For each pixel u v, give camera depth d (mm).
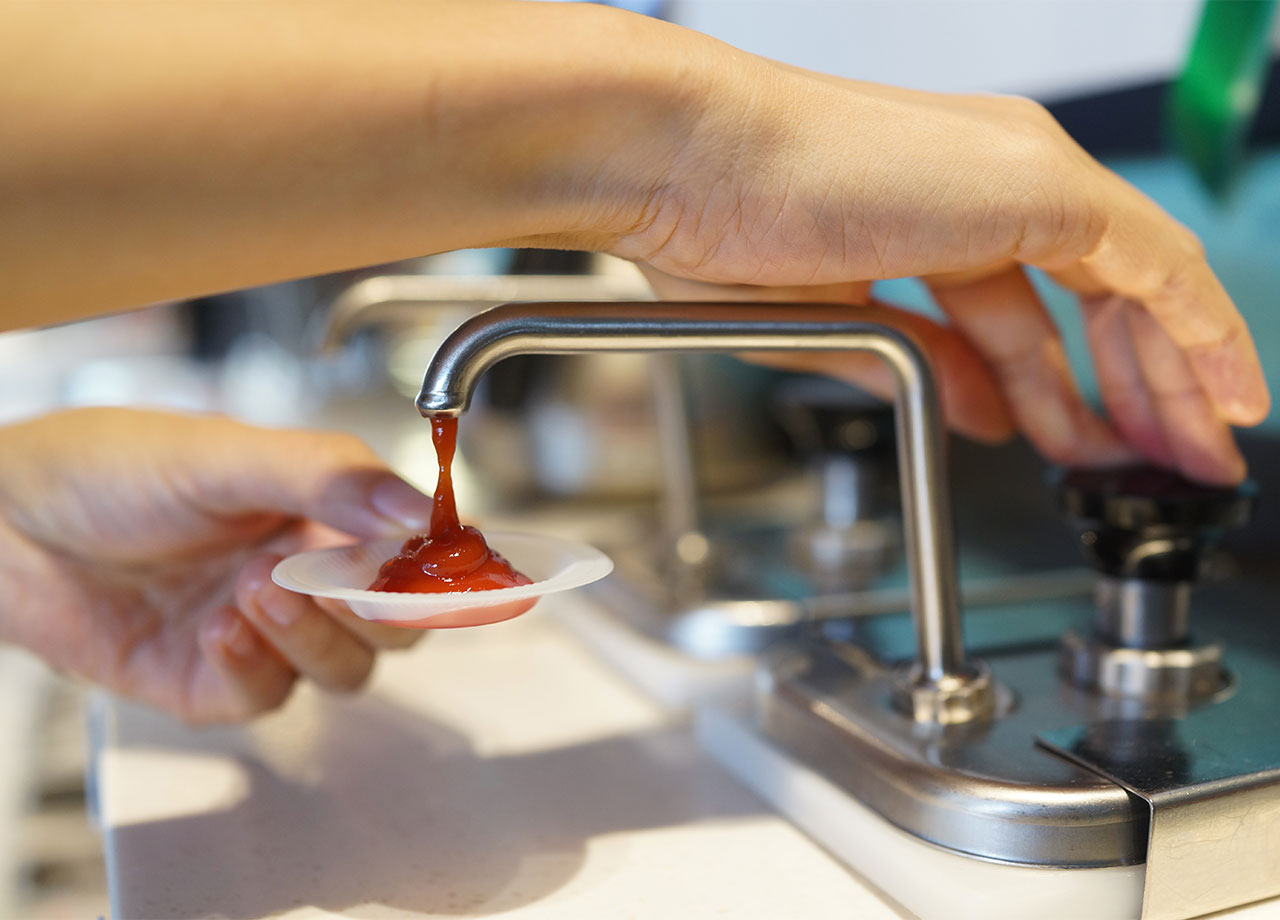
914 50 856
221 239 280
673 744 550
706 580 700
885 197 341
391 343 1418
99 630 558
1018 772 376
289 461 494
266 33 271
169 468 521
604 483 1023
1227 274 653
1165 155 679
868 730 423
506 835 442
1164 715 430
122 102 261
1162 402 453
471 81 286
